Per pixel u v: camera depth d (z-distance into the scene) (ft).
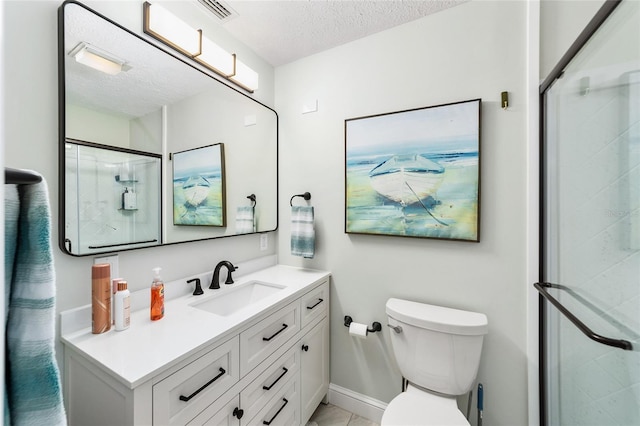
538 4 4.21
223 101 5.26
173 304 4.10
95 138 3.42
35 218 1.19
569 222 3.68
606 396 3.05
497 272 4.51
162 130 4.20
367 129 5.45
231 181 5.45
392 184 5.20
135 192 3.85
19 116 2.92
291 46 5.92
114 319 3.28
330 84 5.98
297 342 4.75
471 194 4.58
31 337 1.15
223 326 3.37
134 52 3.84
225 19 5.09
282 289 5.01
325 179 6.05
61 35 3.13
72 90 3.22
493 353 4.54
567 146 3.70
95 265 3.23
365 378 5.66
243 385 3.55
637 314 2.63
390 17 5.04
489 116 4.54
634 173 2.67
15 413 1.12
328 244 6.02
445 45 4.85
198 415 2.94
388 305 4.90
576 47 3.24
